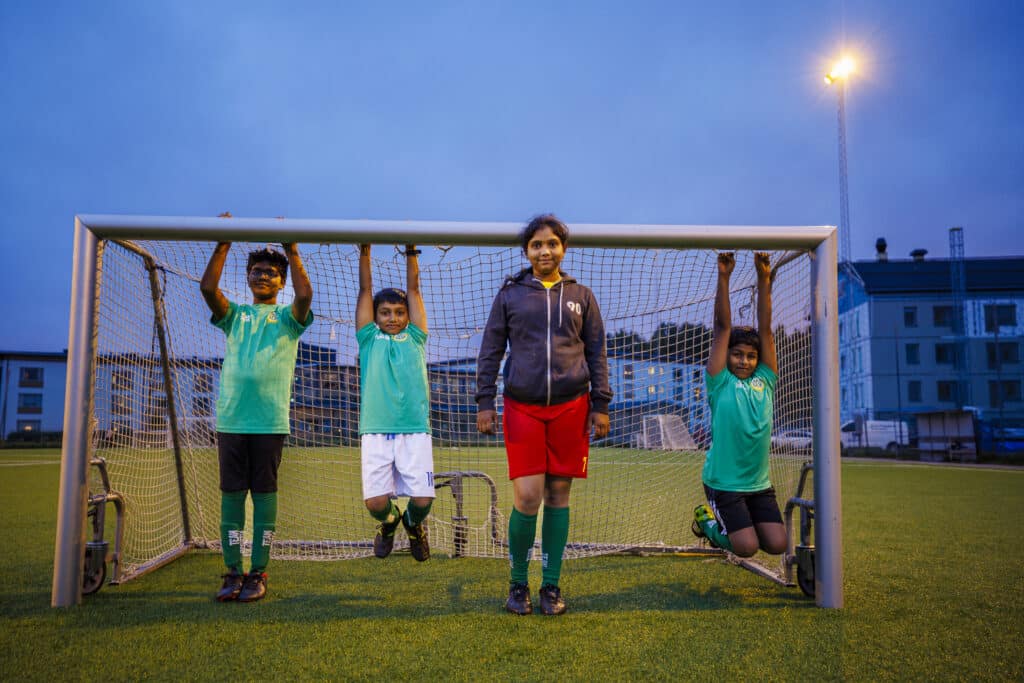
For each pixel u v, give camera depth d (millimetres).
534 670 1928
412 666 1957
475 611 2594
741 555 2896
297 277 2918
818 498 2758
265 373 2875
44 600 2734
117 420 3139
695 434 4691
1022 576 3221
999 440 20719
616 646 2152
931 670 1960
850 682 1861
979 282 33125
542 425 2623
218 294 2898
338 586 3037
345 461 5281
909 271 34125
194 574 3283
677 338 4668
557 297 2689
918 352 32844
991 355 32438
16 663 1984
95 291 2793
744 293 3844
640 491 6074
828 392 2793
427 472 2967
